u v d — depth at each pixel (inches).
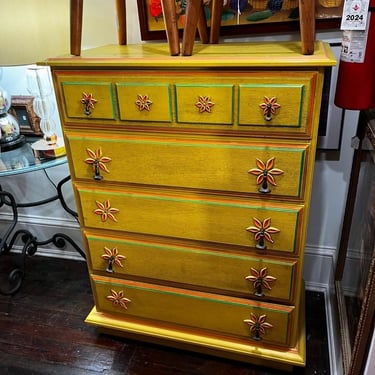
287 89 37.6
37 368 58.5
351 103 45.4
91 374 57.2
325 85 54.7
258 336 52.9
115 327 59.6
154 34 58.0
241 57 38.7
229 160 42.6
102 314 60.9
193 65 38.8
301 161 40.4
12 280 73.4
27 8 50.1
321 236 66.6
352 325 46.8
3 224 84.2
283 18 52.7
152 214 48.9
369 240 43.5
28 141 69.4
